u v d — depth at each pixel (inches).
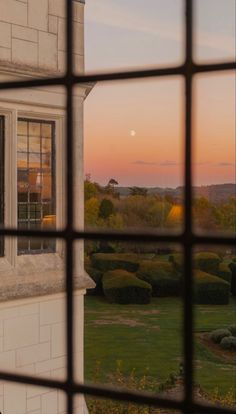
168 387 591.8
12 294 281.9
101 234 60.7
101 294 1143.0
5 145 292.5
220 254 1112.2
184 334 55.5
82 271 321.1
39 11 297.6
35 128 305.9
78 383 62.5
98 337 909.2
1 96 284.4
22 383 65.4
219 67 53.7
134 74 57.7
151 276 1135.6
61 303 306.8
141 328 952.3
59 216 312.5
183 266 55.5
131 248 1147.9
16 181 294.4
